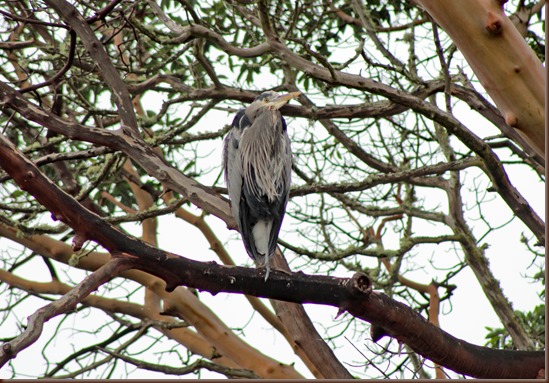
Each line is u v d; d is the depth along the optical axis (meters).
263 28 10.18
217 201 9.12
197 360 14.43
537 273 13.66
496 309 13.10
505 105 6.00
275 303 10.13
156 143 11.99
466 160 11.99
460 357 7.66
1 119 13.73
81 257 13.43
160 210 11.55
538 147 6.06
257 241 8.91
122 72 13.22
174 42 10.65
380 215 14.13
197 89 12.16
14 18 9.11
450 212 13.58
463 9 5.90
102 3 13.03
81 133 8.59
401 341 7.56
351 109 11.62
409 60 12.76
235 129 9.71
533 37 13.21
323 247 14.19
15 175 6.51
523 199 11.30
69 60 9.36
